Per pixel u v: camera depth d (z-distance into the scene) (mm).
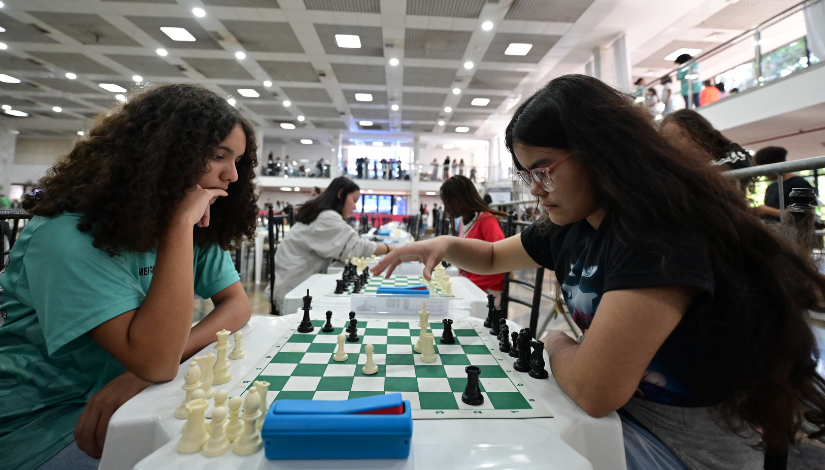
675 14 6395
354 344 811
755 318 574
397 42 7320
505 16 6383
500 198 9719
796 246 662
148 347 634
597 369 531
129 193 690
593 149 590
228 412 509
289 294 1302
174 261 690
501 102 10969
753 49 5152
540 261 1047
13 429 728
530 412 538
